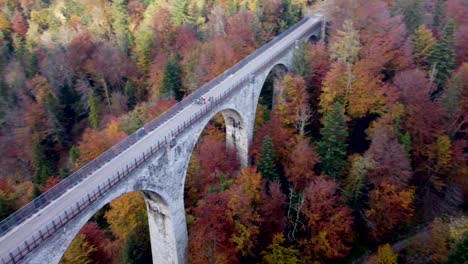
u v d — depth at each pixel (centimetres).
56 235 2875
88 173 3516
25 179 6462
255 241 4319
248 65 5722
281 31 7431
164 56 7456
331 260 4547
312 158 4722
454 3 6644
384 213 4556
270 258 4197
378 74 5519
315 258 4394
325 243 4278
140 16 8944
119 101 7262
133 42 8406
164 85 6688
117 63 7869
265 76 5788
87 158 5706
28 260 2702
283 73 6481
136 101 7431
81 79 7838
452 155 4853
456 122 5194
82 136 7006
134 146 3925
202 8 8050
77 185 3359
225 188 4700
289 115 5347
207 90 5019
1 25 9388
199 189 5200
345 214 4391
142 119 6109
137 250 4750
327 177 4709
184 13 7950
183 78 6788
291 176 4856
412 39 5897
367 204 4750
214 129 6016
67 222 2939
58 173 6444
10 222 2914
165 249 4484
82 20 9150
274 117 5369
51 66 7775
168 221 4225
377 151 4619
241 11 7438
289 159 4997
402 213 4578
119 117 6612
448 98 4972
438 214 4744
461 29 6053
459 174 4847
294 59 5966
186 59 6912
